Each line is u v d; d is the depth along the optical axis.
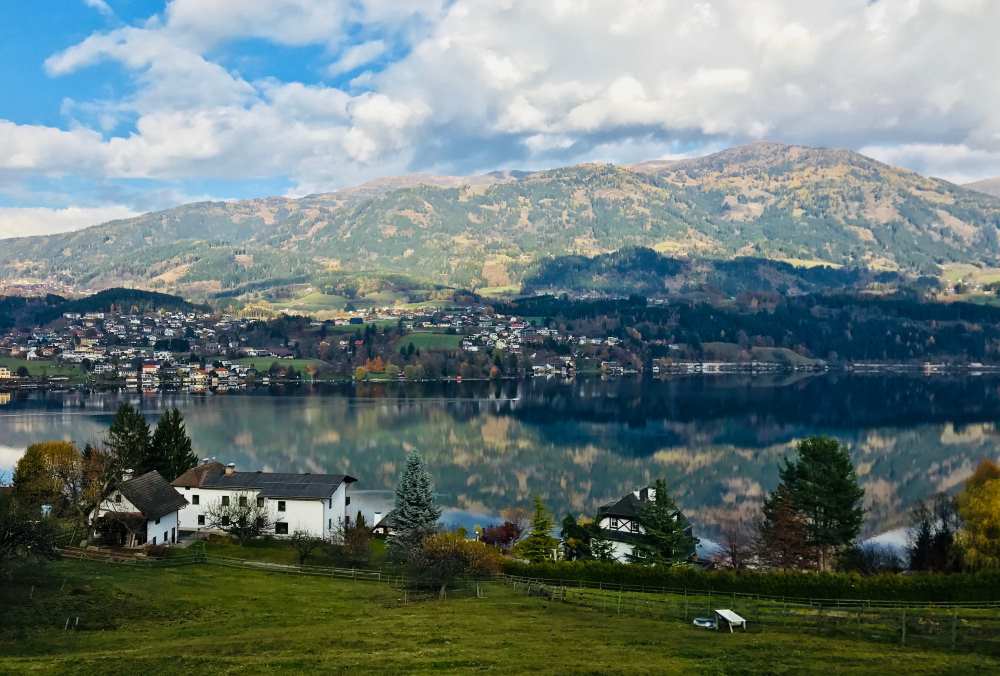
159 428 123.69
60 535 84.94
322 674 41.78
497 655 45.94
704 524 134.12
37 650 48.62
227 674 41.97
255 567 84.12
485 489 166.75
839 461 88.06
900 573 78.38
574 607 64.44
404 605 65.19
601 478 177.00
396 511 102.81
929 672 42.62
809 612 60.78
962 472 178.88
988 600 65.94
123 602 60.84
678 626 56.78
